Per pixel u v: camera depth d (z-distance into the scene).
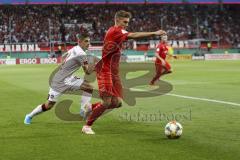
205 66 44.28
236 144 8.41
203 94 17.88
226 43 70.38
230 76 29.16
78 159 7.36
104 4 68.75
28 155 7.68
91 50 59.91
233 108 13.62
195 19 73.12
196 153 7.66
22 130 10.21
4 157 7.55
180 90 19.77
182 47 65.75
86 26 68.06
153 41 63.72
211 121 11.20
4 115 12.73
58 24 67.75
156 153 7.70
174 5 73.69
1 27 65.38
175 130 8.92
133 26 70.31
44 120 11.70
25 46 61.09
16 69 43.78
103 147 8.24
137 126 10.62
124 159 7.30
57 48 61.88
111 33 9.40
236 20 74.19
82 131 9.77
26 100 16.72
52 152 7.89
